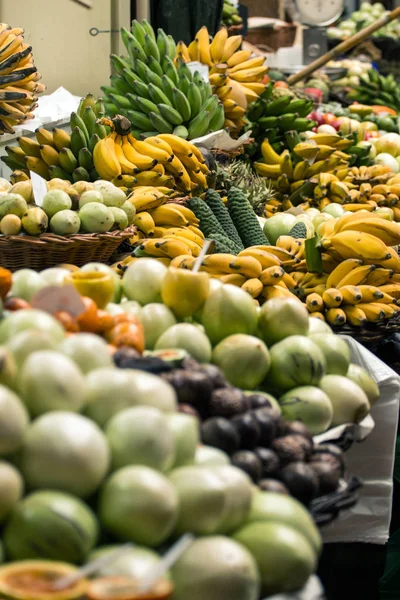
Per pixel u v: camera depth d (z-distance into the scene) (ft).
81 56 19.66
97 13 20.48
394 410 6.57
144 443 3.40
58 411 3.44
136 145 11.10
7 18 15.11
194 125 12.82
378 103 26.23
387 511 6.58
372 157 16.29
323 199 13.21
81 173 10.34
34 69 12.98
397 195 13.25
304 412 5.13
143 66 13.00
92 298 5.16
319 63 21.44
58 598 2.71
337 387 5.41
